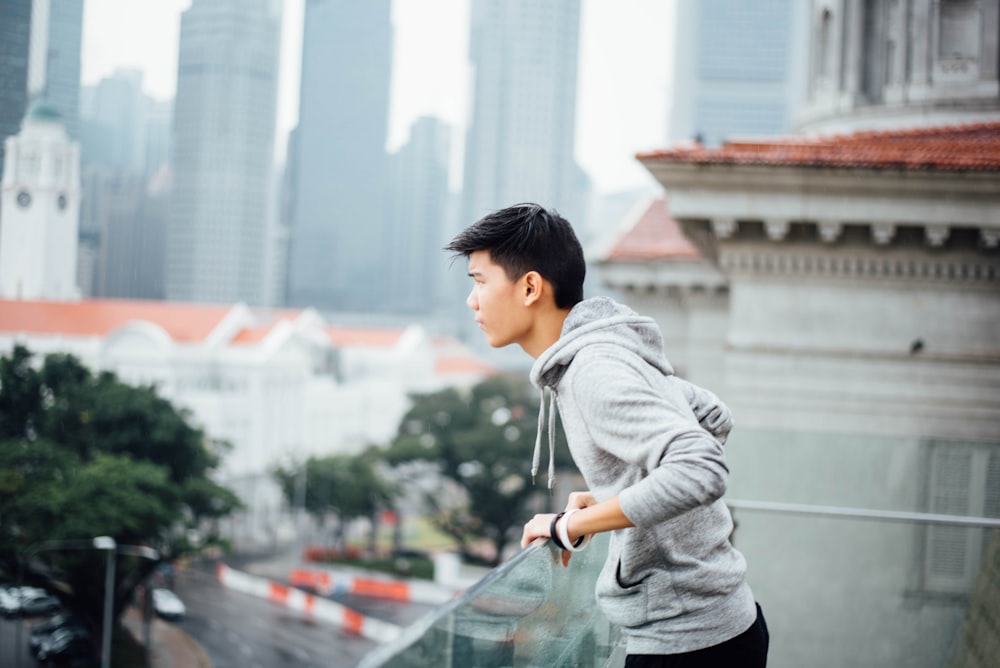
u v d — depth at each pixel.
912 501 7.61
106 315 72.38
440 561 78.06
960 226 12.04
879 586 5.58
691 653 2.09
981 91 18.53
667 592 2.09
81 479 42.88
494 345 2.23
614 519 1.93
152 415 47.91
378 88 155.38
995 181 11.80
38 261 62.38
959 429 12.55
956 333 12.55
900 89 19.22
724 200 12.51
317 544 84.06
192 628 58.91
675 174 12.52
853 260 12.66
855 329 12.79
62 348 62.88
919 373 12.66
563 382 2.07
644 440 1.89
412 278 162.12
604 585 2.20
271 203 107.19
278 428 90.56
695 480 1.84
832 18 20.64
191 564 71.00
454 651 1.71
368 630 63.44
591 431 2.00
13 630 38.94
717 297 20.14
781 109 171.88
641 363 2.04
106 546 41.25
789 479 7.90
